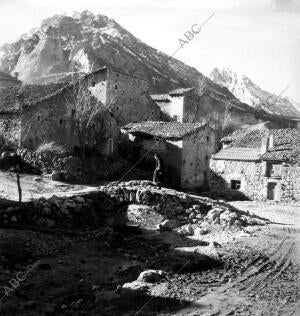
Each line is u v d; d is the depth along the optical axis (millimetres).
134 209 20469
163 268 12047
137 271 12133
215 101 65812
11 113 36781
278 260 13289
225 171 36062
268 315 8758
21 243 14195
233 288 10422
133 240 16594
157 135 40750
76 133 39781
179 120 58156
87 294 10227
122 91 47156
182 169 39844
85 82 45344
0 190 26359
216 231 18609
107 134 42031
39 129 37281
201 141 42562
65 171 33844
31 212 17750
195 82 98188
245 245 15078
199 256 12930
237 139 39906
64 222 18094
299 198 32531
